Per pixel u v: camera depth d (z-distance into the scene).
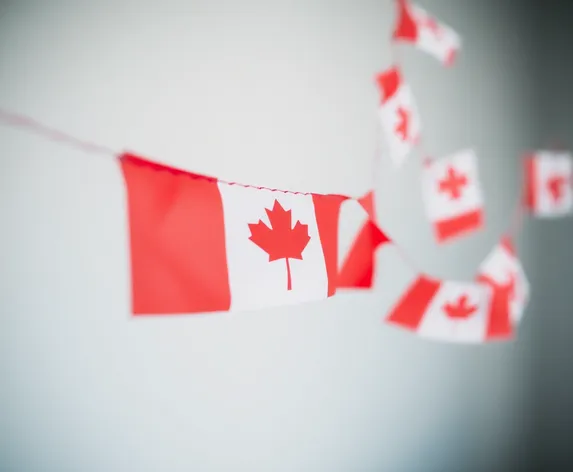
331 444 1.17
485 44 1.47
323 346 1.15
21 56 0.85
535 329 1.54
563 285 1.59
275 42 1.08
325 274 0.81
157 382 0.95
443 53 1.26
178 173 0.67
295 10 1.11
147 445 0.94
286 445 1.10
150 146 0.94
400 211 1.28
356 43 1.21
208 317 1.00
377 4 1.25
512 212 1.50
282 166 1.08
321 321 1.15
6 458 0.83
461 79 1.42
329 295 0.81
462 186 1.26
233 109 1.03
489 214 1.46
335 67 1.17
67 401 0.87
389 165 1.26
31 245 0.85
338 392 1.18
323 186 1.14
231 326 1.03
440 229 1.22
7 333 0.83
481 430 1.44
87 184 0.88
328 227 0.83
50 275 0.86
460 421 1.40
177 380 0.97
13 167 0.84
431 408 1.34
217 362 1.01
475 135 1.44
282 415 1.09
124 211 0.91
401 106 1.10
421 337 1.32
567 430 1.59
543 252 1.56
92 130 0.89
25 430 0.84
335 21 1.17
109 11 0.92
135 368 0.92
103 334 0.90
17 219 0.84
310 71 1.13
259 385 1.06
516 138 1.52
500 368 1.48
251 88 1.05
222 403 1.02
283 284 0.75
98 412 0.89
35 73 0.86
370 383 1.23
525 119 1.54
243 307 0.70
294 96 1.11
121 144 0.91
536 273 1.55
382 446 1.25
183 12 0.98
